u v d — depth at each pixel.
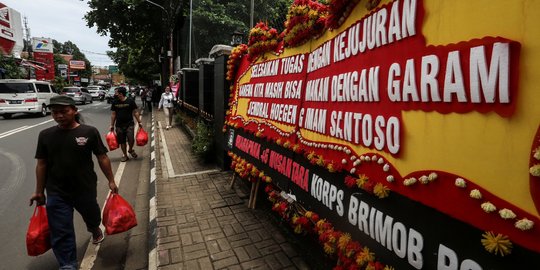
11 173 6.21
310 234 3.04
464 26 1.34
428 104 1.54
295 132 3.12
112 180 3.19
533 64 1.08
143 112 20.67
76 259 2.98
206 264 2.87
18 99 15.44
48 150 2.82
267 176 3.72
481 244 1.27
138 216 4.28
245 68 4.93
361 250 2.02
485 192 1.24
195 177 5.43
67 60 73.44
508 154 1.16
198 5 11.18
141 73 38.06
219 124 6.01
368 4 2.04
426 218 1.55
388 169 1.81
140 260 3.24
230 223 3.69
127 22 21.45
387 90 1.84
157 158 6.77
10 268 3.12
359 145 2.12
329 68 2.56
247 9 10.27
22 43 27.77
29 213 4.37
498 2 1.20
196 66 11.93
